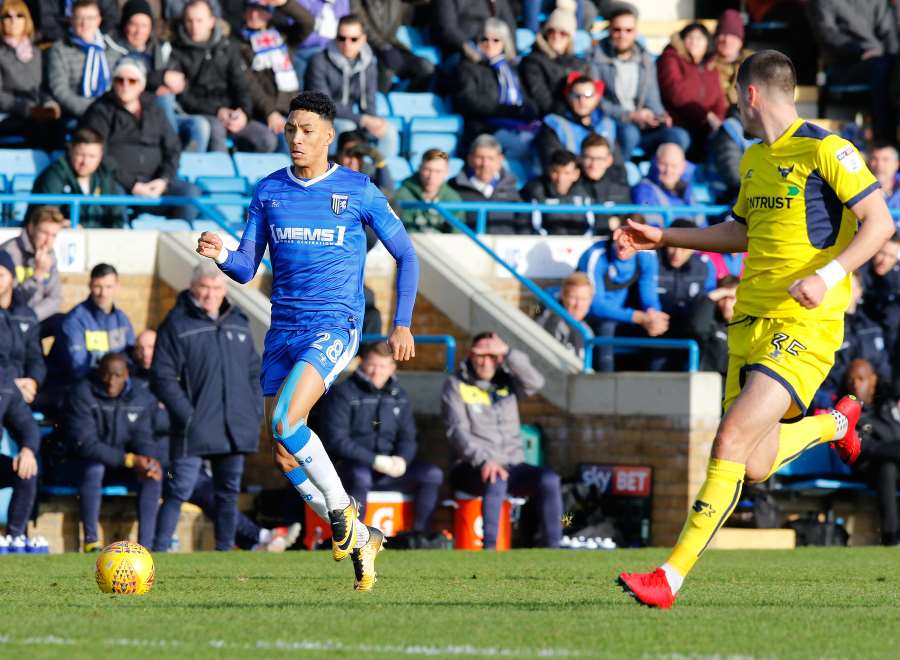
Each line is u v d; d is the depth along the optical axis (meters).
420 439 50.47
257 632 19.31
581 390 50.16
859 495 52.06
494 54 62.31
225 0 64.12
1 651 17.11
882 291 53.91
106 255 51.34
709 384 48.44
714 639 18.89
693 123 65.62
